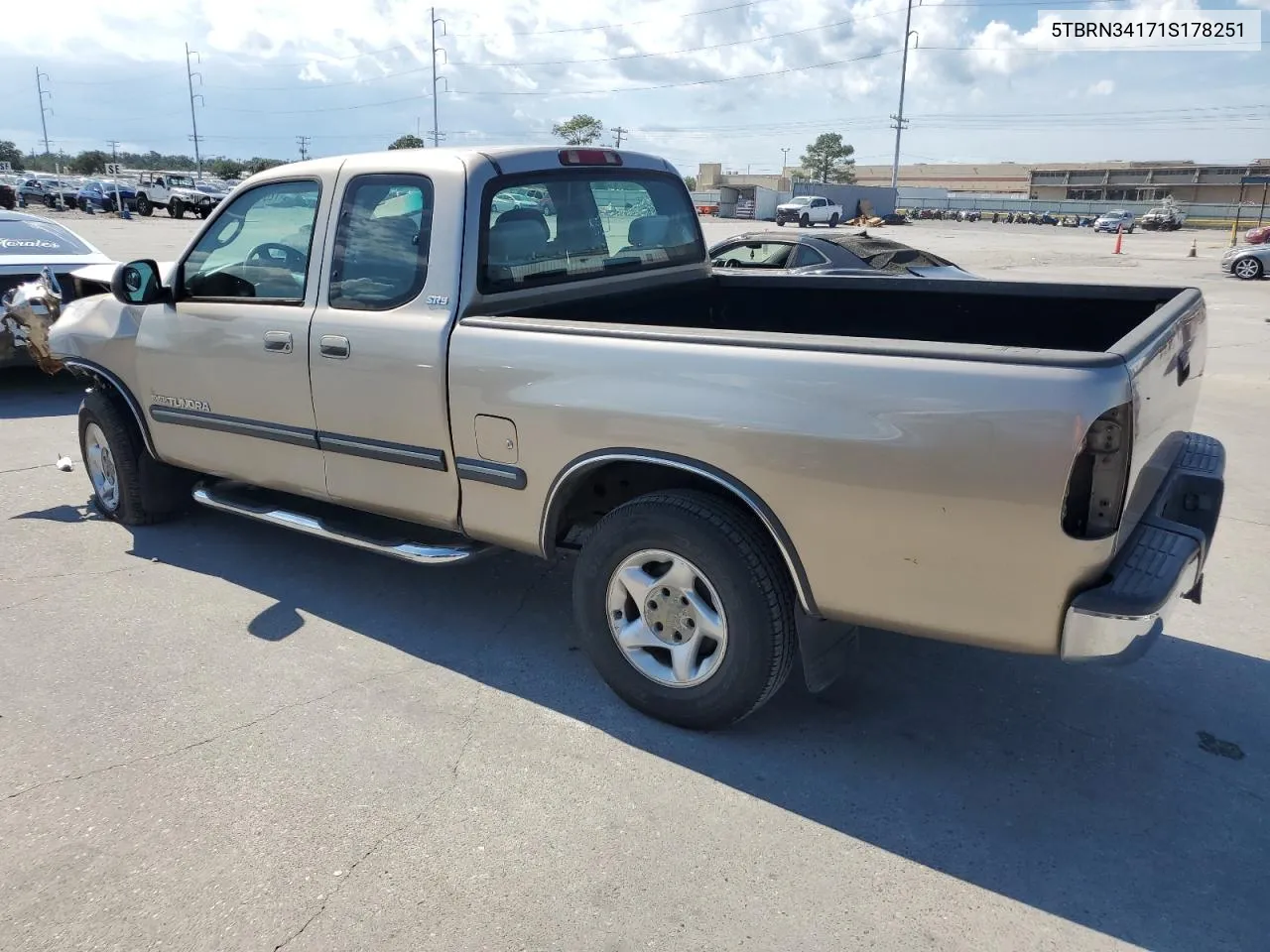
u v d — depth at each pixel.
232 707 3.70
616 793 3.19
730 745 3.47
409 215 3.86
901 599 2.96
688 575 3.36
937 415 2.72
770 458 3.02
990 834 3.01
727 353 3.08
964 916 2.66
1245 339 13.18
